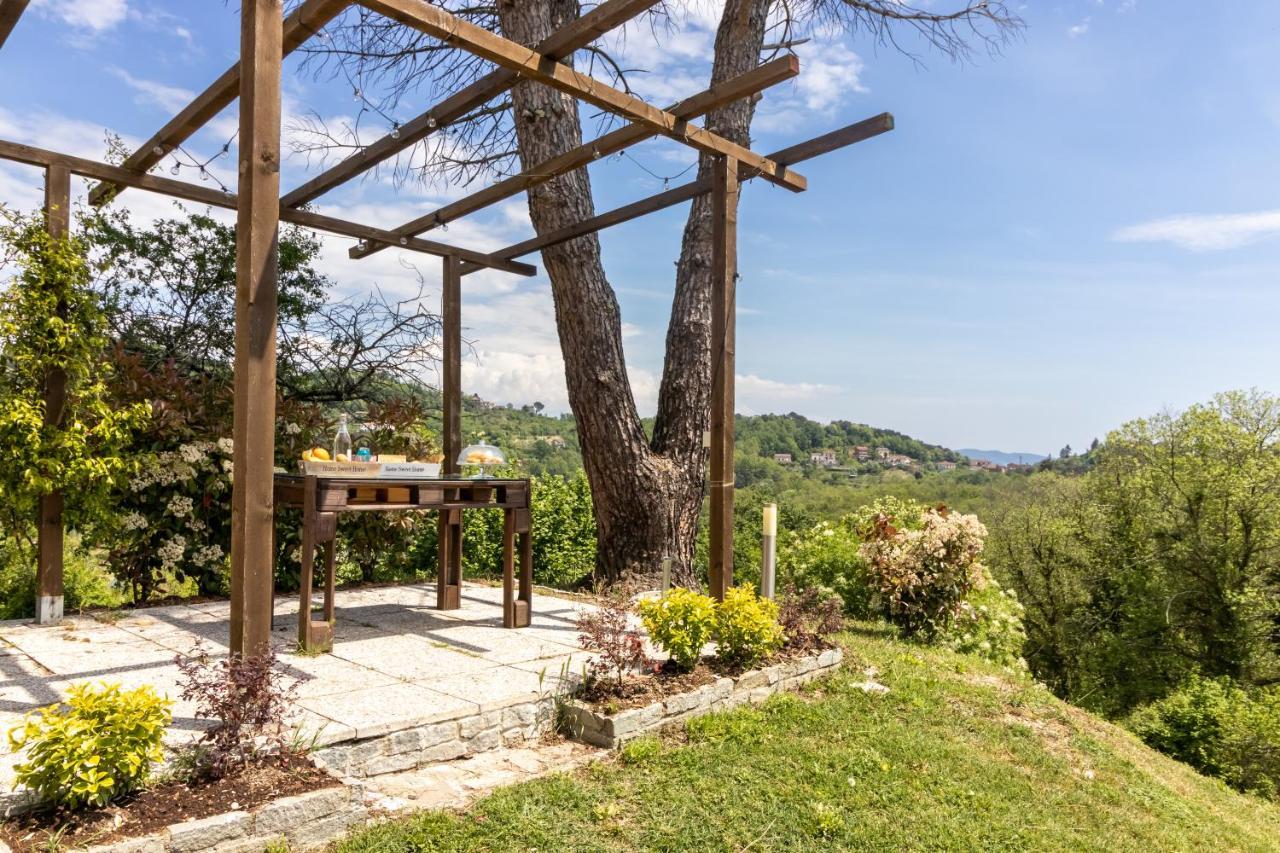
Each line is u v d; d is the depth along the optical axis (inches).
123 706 89.9
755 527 741.3
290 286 329.4
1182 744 513.3
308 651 161.3
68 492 192.1
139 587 237.1
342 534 262.5
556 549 369.1
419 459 266.4
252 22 117.9
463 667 152.3
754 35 297.1
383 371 349.4
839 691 172.9
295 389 335.3
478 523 327.6
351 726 113.0
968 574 262.1
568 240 262.4
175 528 225.6
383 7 122.2
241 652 115.0
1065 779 149.4
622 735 130.6
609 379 278.8
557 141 275.6
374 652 164.2
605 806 108.6
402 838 95.4
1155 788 162.9
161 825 84.8
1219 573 711.7
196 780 95.3
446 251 250.5
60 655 156.0
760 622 164.4
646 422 682.8
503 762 123.3
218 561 231.6
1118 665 774.5
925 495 1045.8
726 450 183.8
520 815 103.0
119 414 194.4
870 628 272.5
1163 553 746.2
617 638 146.7
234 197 212.8
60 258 180.9
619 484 281.1
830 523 391.2
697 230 293.9
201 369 315.0
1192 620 738.8
